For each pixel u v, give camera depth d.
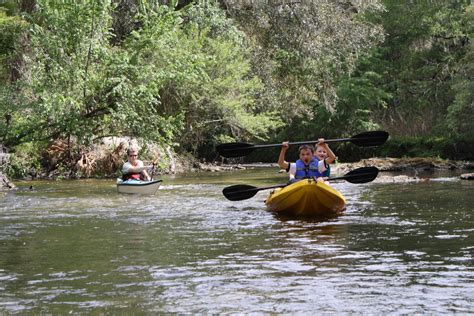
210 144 51.44
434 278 10.36
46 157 36.28
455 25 52.09
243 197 19.38
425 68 53.12
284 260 11.80
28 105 28.69
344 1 47.16
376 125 54.84
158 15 29.58
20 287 10.05
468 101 46.19
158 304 9.09
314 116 57.22
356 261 11.65
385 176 33.25
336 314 8.62
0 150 30.53
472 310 8.71
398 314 8.59
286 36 44.22
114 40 40.06
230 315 8.60
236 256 12.22
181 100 42.50
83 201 22.59
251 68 45.84
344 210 18.97
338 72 47.44
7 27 35.84
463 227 15.30
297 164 19.33
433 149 50.03
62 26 27.98
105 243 13.79
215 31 41.25
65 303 9.17
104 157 36.50
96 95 28.70
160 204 21.44
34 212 19.42
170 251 12.78
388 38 55.62
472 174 30.95
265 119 45.03
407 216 17.38
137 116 28.70
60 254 12.59
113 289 9.89
